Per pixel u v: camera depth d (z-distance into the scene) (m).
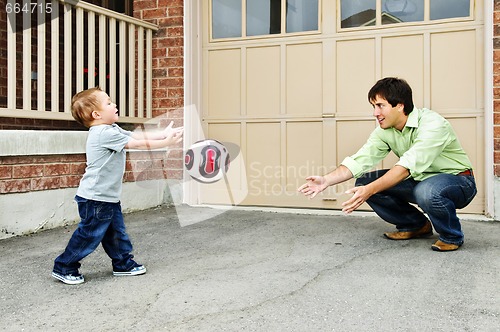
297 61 4.96
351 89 4.77
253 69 5.13
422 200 3.07
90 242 2.58
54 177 4.09
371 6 4.70
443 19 4.46
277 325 2.01
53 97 4.21
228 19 5.23
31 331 2.00
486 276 2.60
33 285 2.59
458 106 4.42
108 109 2.67
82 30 4.45
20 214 3.80
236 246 3.40
